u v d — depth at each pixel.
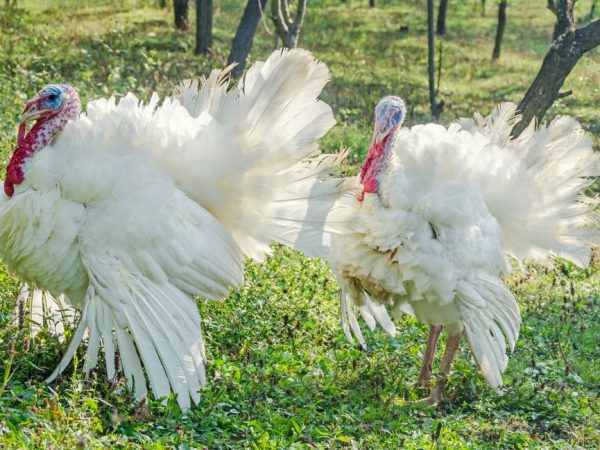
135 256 7.35
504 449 7.98
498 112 10.05
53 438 6.16
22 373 7.43
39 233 7.37
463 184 8.43
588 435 8.41
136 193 7.38
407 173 8.45
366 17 40.38
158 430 7.01
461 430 8.15
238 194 7.96
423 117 23.70
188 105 8.58
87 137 7.51
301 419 7.69
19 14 28.22
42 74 16.64
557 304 11.82
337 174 8.53
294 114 8.12
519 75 32.88
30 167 7.51
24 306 8.28
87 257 7.30
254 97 8.14
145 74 21.20
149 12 34.88
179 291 7.53
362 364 9.06
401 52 34.53
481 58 35.06
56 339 7.91
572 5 17.58
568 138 9.81
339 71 29.62
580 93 30.48
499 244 8.86
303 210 8.22
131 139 7.60
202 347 7.45
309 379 8.50
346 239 8.72
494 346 8.62
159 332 7.25
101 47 26.05
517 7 46.25
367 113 22.83
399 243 8.36
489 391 9.12
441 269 8.34
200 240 7.58
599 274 13.78
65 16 31.70
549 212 9.59
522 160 9.49
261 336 9.27
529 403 8.95
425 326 10.65
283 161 8.04
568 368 9.60
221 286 7.75
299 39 34.47
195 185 7.78
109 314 7.25
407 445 7.44
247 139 8.05
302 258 11.36
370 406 8.21
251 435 7.16
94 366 7.17
